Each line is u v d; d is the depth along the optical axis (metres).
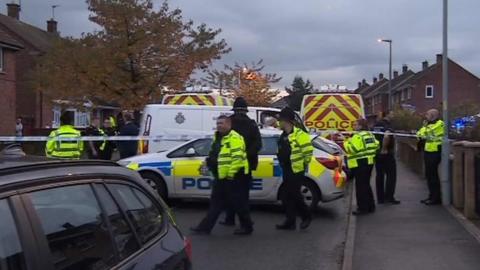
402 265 7.26
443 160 11.71
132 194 3.78
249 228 9.31
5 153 3.67
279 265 7.47
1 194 2.60
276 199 11.44
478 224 9.71
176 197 11.83
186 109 15.09
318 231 9.67
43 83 27.86
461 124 20.22
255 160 9.22
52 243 2.79
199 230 9.29
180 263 3.88
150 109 15.11
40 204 2.82
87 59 26.30
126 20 26.41
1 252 2.51
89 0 26.53
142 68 26.88
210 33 27.86
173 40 27.00
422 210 11.27
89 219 3.14
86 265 2.96
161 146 14.76
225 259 7.75
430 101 73.44
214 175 9.14
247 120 9.20
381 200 12.28
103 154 16.62
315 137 11.84
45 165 3.05
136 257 3.38
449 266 7.18
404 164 22.33
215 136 9.18
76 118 42.47
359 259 7.56
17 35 40.97
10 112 31.98
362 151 10.95
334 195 11.33
